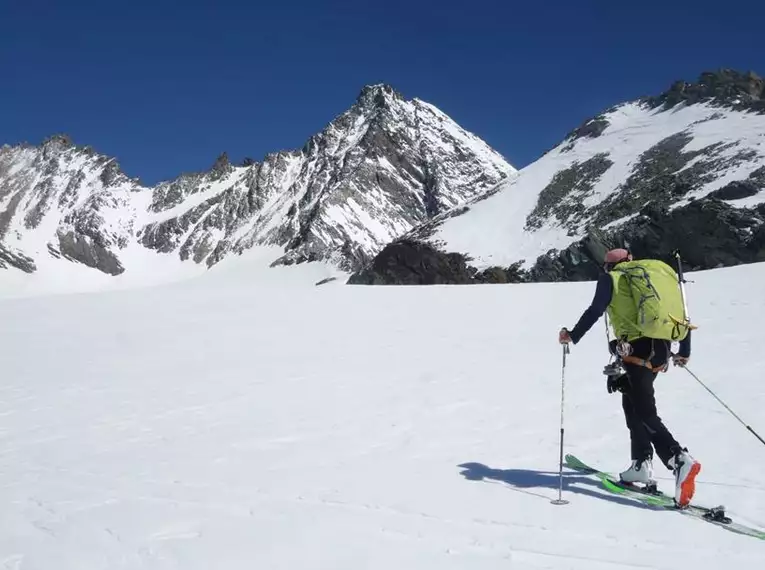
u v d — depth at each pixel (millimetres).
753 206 59219
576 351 13234
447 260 82375
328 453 6543
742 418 7219
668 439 4930
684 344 5223
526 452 6449
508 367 11594
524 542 4223
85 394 10555
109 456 6695
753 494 5070
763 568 3803
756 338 12531
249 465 6172
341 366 12477
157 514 4852
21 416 8992
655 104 113312
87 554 4145
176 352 15508
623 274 5242
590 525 4520
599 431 7141
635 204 77688
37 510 5020
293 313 24281
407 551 4090
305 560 3979
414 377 10961
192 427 7965
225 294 35625
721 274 24672
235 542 4277
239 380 11367
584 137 110625
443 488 5344
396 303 25984
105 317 25172
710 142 86500
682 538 4273
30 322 23688
